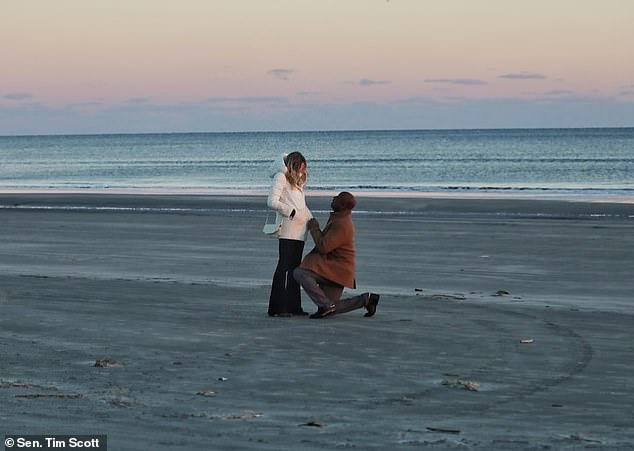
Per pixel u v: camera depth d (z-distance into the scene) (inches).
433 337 435.5
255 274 730.8
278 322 473.1
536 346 417.4
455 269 776.3
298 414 291.7
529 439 264.2
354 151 6673.2
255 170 3868.1
